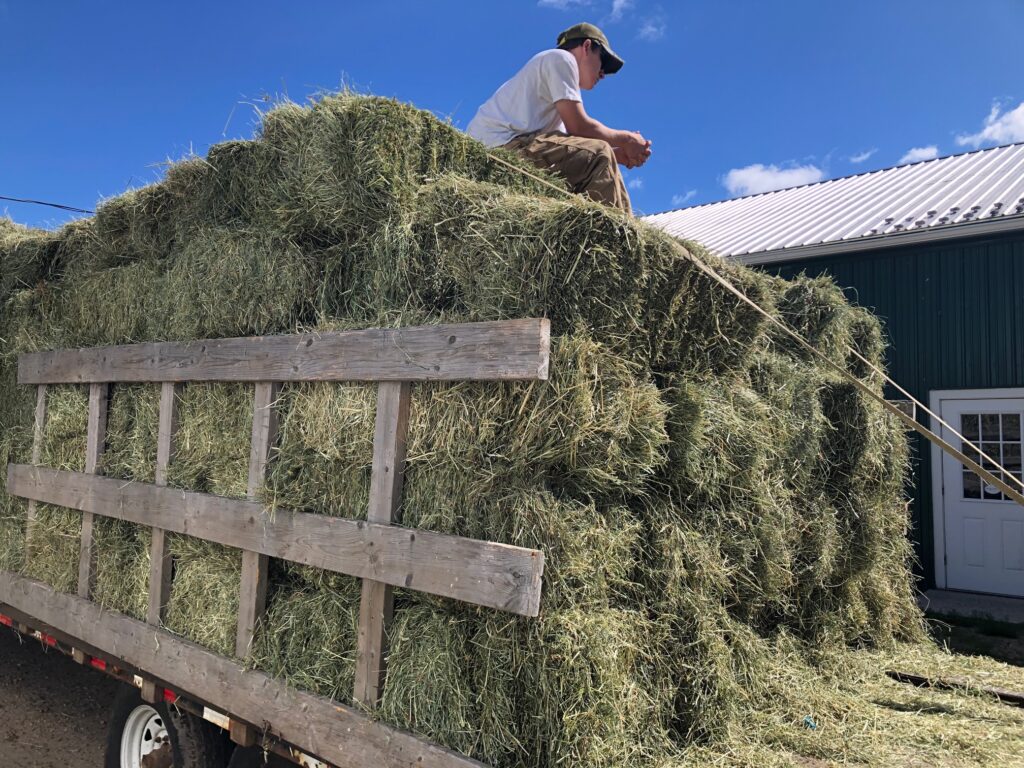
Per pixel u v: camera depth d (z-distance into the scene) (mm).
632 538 2318
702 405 2566
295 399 2512
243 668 2498
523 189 2965
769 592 2996
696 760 2342
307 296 2609
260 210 2748
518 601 1882
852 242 7965
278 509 2467
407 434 2209
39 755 3779
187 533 2762
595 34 4109
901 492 4523
